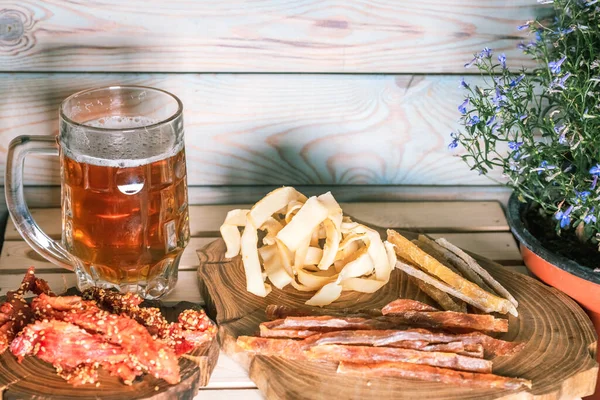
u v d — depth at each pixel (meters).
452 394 0.69
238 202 0.95
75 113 0.77
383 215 0.92
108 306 0.73
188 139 0.91
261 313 0.77
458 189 0.96
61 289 0.80
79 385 0.68
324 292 0.77
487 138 0.86
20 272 0.82
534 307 0.78
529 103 0.91
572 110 0.81
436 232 0.90
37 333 0.68
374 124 0.92
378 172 0.95
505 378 0.69
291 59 0.88
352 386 0.69
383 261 0.79
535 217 0.85
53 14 0.85
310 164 0.94
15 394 0.67
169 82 0.88
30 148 0.77
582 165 0.78
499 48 0.89
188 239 0.79
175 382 0.68
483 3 0.87
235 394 0.72
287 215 0.81
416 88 0.90
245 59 0.88
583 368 0.71
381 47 0.88
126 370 0.68
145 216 0.73
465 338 0.72
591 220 0.77
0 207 0.92
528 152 0.80
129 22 0.86
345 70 0.89
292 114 0.91
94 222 0.73
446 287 0.78
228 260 0.83
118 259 0.74
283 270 0.79
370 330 0.72
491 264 0.84
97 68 0.87
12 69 0.87
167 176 0.74
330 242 0.79
